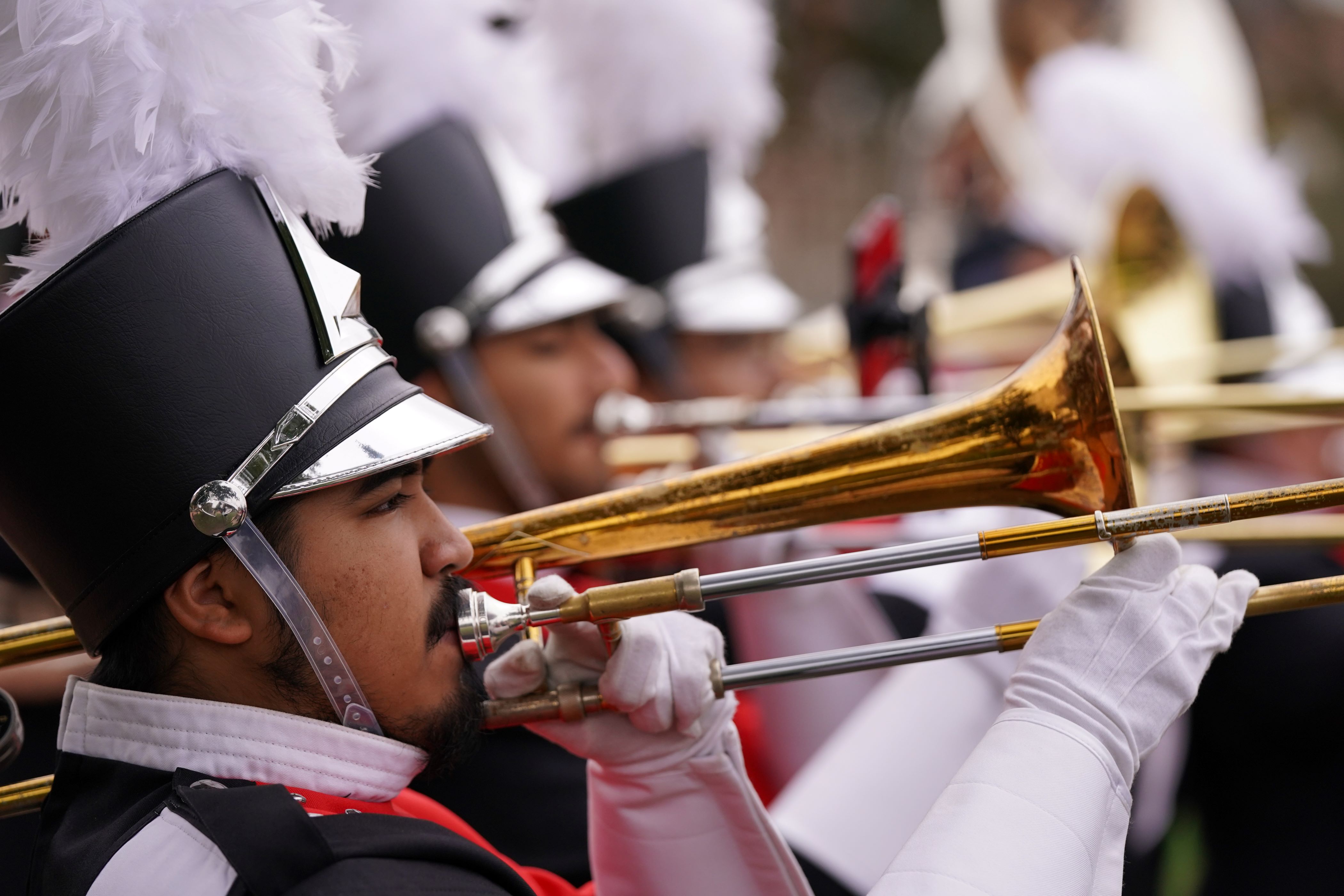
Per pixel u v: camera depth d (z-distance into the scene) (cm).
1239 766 534
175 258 219
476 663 301
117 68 221
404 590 230
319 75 242
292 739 221
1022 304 740
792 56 1950
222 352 219
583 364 458
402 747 231
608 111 619
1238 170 719
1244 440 609
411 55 440
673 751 264
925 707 386
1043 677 226
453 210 435
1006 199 954
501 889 220
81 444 217
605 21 618
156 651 227
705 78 629
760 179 1853
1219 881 541
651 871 267
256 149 231
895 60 2061
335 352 227
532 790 367
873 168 1922
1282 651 520
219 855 201
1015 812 210
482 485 450
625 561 305
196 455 217
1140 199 577
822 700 468
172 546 216
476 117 463
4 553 432
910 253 1112
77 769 227
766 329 628
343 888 198
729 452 510
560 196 609
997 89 970
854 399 550
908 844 214
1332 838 518
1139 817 537
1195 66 852
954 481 251
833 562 229
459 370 432
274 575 219
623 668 245
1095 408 235
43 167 226
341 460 221
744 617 474
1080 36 902
